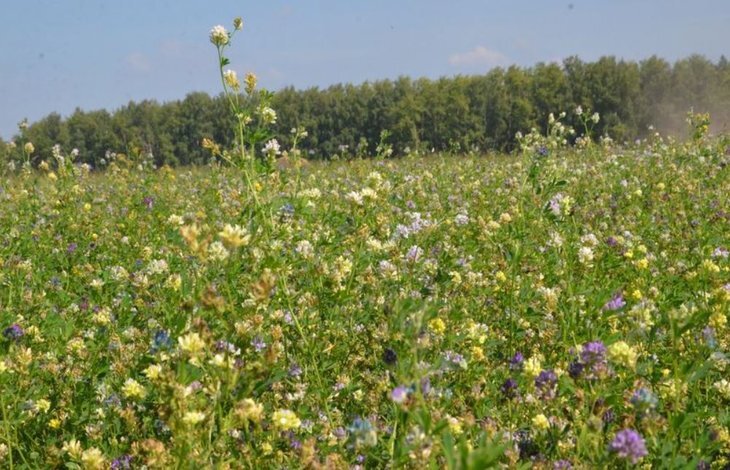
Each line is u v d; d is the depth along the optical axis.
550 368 4.38
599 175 12.18
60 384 4.62
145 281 5.69
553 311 5.09
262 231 5.45
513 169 13.98
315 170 16.34
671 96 62.91
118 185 14.45
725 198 9.84
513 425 3.64
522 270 6.18
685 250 7.47
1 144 17.28
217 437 3.33
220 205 9.74
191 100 76.69
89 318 6.08
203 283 4.61
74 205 11.13
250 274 5.07
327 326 5.02
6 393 4.26
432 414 3.28
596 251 6.86
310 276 5.38
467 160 17.16
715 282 5.46
